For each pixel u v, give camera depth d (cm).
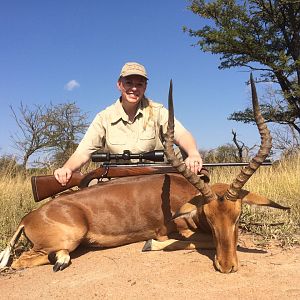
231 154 439
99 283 129
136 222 163
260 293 115
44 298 123
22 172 347
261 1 708
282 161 336
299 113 697
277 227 173
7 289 131
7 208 213
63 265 145
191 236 156
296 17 730
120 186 165
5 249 152
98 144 188
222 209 129
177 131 179
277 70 678
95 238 161
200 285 122
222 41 681
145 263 142
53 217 153
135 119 184
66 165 176
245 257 142
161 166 172
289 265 134
